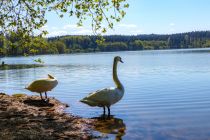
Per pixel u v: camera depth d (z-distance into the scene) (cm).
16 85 3002
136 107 1672
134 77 3412
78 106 1708
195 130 1223
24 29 1639
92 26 1596
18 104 1628
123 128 1252
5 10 1614
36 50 1700
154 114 1502
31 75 4269
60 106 1681
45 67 6300
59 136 1089
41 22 1639
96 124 1307
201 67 4616
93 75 3809
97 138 1111
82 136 1116
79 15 1568
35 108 1566
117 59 1580
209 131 1208
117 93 1494
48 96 2070
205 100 1845
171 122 1349
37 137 1036
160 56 10388
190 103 1772
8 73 4766
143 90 2316
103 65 6200
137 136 1145
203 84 2612
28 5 1611
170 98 1942
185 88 2389
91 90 2412
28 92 2377
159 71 4166
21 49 1697
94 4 1570
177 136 1149
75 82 3012
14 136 1028
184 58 8106
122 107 1673
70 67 5934
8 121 1231
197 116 1452
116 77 1555
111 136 1139
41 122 1257
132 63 6450
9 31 1647
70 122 1304
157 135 1160
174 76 3397
